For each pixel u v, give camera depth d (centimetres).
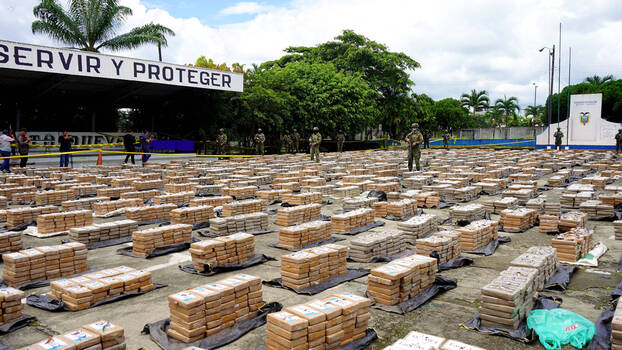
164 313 643
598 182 1825
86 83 3303
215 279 788
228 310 586
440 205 1496
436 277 748
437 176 2211
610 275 786
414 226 1019
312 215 1262
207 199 1415
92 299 665
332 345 520
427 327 591
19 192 1602
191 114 3991
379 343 552
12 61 2528
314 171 2192
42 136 3322
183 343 544
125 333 580
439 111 7219
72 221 1144
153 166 2644
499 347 534
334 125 4572
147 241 926
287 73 4434
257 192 1591
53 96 3694
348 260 886
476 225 999
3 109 3491
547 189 1894
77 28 3603
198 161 2903
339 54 5662
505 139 6062
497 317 570
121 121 4272
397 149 5250
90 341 467
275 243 1023
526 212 1167
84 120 3950
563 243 851
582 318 572
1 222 1257
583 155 3406
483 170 2320
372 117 5038
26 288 742
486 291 576
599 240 1035
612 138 4662
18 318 611
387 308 641
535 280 639
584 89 6288
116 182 1825
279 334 496
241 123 4150
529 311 606
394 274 644
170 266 866
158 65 3158
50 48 2661
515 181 1847
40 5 3431
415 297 681
